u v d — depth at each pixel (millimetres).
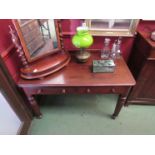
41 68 1021
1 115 1002
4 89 942
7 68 958
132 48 1399
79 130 1347
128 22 1155
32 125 1398
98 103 1607
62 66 1106
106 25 1182
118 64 1192
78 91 1090
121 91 1087
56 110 1539
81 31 1005
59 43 1129
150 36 1143
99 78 1039
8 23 964
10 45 1012
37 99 1530
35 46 1012
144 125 1378
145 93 1407
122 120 1426
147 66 1173
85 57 1146
